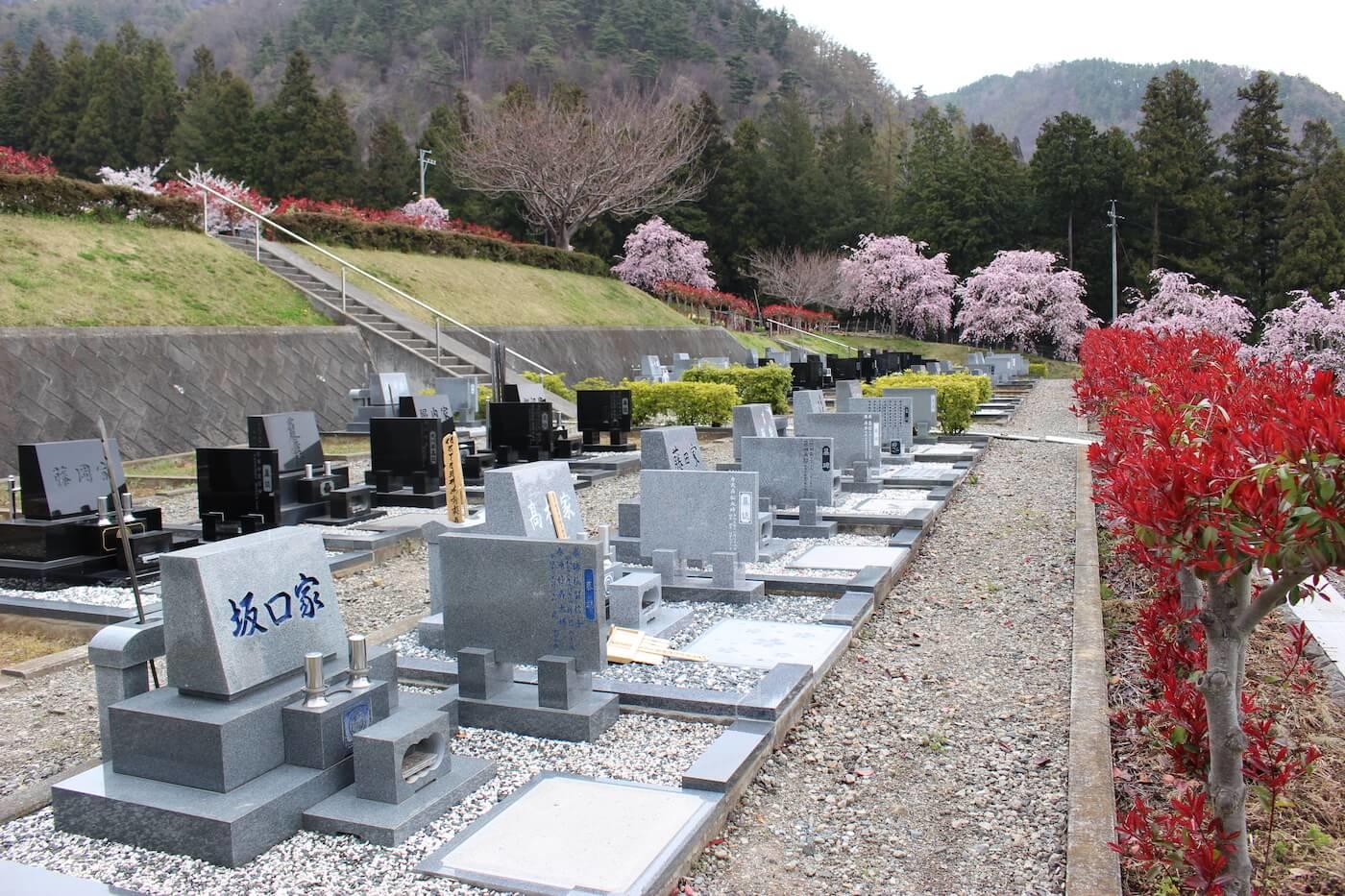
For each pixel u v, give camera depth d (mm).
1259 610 2949
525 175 40406
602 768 4762
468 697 5383
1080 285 52000
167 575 4289
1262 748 3879
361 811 4141
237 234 27062
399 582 8805
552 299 33406
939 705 5711
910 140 85062
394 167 55375
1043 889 3832
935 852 4129
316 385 20172
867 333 60125
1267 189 48656
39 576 8227
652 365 29109
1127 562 8633
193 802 3998
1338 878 3875
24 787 4715
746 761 4703
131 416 16438
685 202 58375
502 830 4105
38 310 16922
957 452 15914
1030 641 6797
